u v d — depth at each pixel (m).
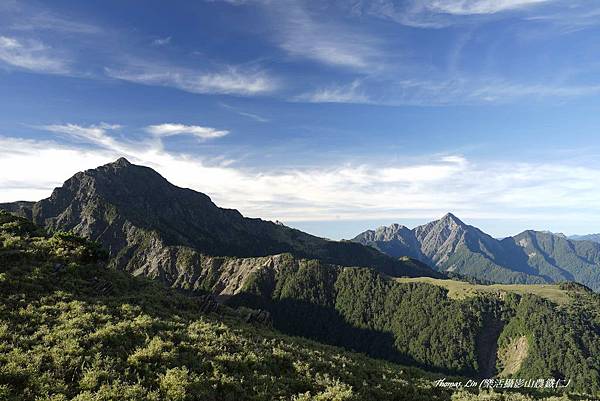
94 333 26.95
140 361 24.50
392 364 45.12
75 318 29.23
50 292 35.16
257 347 32.16
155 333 30.02
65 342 24.84
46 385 19.97
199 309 45.62
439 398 32.47
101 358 23.86
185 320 36.50
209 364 26.42
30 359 22.28
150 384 22.34
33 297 33.00
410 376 38.91
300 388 26.95
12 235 47.22
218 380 24.16
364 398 27.69
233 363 27.19
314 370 30.25
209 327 34.78
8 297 31.39
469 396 33.78
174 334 30.38
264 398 23.72
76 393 20.30
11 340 24.55
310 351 36.00
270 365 29.12
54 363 22.28
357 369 34.53
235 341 32.09
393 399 29.92
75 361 22.70
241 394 23.69
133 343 27.33
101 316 30.94
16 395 19.06
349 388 27.70
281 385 26.19
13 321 27.45
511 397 35.09
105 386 20.78
